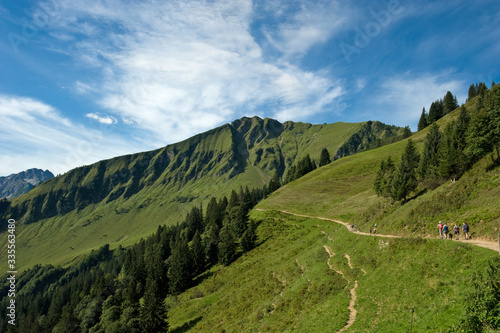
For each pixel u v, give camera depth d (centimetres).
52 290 19988
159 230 16038
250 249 8394
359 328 2186
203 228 14662
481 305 1531
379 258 3297
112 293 11019
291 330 2889
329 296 3172
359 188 11112
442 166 5831
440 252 2473
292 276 4669
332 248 4831
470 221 2966
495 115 5266
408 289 2330
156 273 9069
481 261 2002
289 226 9081
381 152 15512
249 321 3928
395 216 5016
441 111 18862
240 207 11844
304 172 18038
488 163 4922
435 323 1741
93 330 8306
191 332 4919
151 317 5616
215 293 6569
